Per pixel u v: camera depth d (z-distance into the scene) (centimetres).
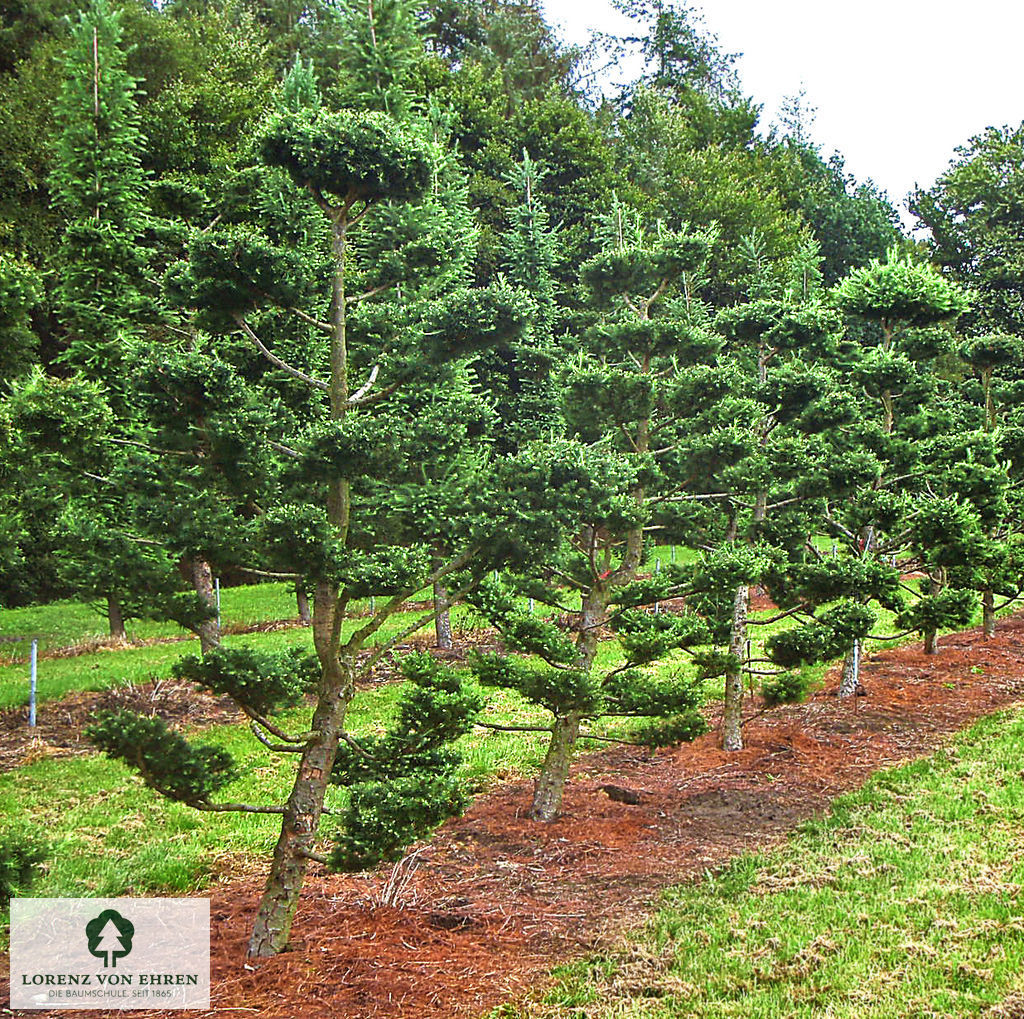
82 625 2441
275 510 697
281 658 770
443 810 744
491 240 2734
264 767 1253
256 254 735
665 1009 655
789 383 1263
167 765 679
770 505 1337
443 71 3391
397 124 841
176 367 700
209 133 2500
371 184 770
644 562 1343
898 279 1508
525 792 1152
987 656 1870
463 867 920
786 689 1322
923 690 1614
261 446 747
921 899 814
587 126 3525
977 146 4750
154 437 831
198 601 766
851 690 1573
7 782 1203
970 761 1205
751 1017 643
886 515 1376
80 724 1460
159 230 842
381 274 840
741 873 891
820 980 690
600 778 1210
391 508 809
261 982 684
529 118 3378
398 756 786
